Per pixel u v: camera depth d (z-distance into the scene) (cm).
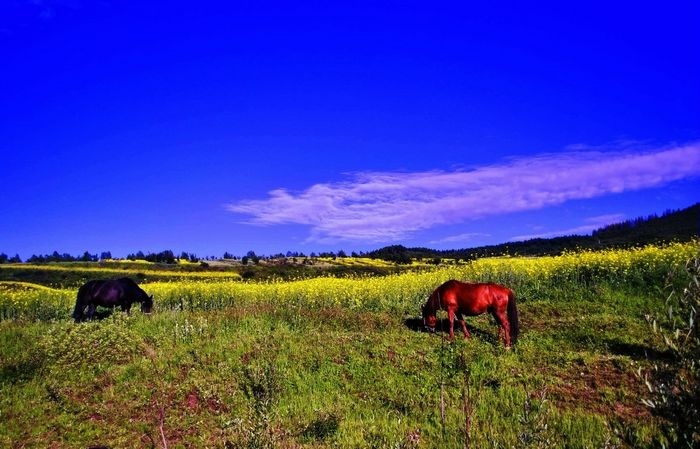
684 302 410
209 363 1263
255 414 702
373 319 1728
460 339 1415
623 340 1304
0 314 1995
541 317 1658
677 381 401
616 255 2077
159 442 921
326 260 5922
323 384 1151
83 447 908
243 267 5256
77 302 1739
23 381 1183
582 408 943
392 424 923
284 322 1688
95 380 1187
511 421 881
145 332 1541
